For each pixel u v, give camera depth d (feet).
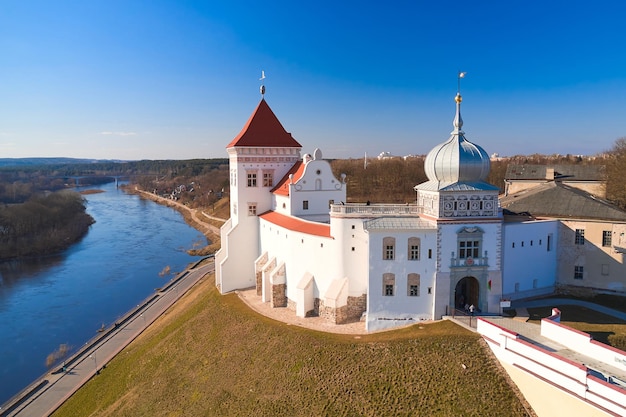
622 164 243.19
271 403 147.02
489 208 170.50
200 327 208.33
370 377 143.95
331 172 238.48
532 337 144.77
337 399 140.46
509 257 184.24
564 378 116.78
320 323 183.52
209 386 165.48
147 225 637.30
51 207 555.28
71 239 517.96
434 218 168.35
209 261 398.62
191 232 581.53
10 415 180.45
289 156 263.49
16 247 452.76
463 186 168.55
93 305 309.63
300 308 193.67
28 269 404.16
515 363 131.44
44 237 479.82
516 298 188.34
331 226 187.01
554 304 182.80
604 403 107.24
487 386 132.26
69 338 258.16
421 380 138.62
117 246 494.18
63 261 430.61
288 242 211.20
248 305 216.74
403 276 169.89
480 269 170.40
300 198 232.94
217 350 183.93
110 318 285.84
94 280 366.84
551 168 288.10
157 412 162.61
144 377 187.32
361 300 183.93
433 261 168.25
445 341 149.38
